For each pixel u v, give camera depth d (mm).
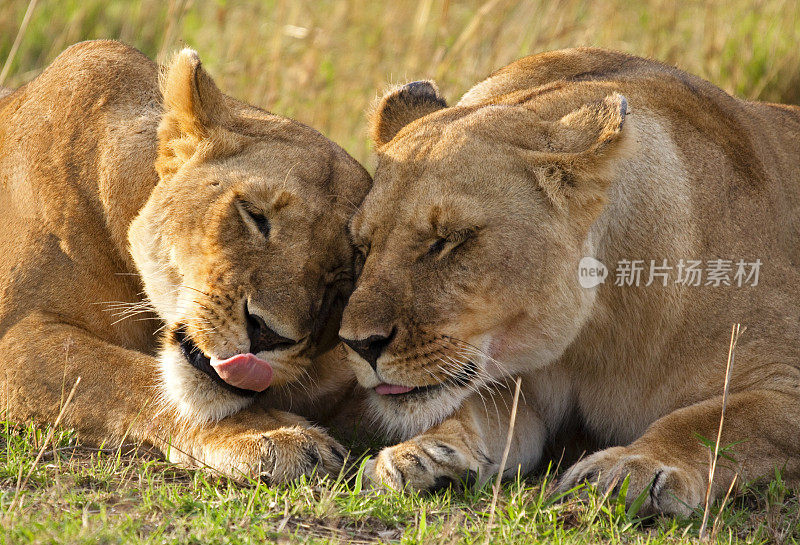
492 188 6480
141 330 7688
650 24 15508
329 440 6562
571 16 15227
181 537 5207
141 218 7121
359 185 7176
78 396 6883
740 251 7352
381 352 6336
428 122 7102
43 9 15445
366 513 5801
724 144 7641
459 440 6605
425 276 6391
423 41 14961
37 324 7223
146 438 6699
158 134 7344
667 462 6332
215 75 14156
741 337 7172
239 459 6309
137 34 15312
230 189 6742
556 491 6355
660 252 7000
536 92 7406
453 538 5371
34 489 5938
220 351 6383
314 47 14633
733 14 15273
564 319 6668
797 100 14164
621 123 6414
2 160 7984
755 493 6566
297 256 6527
